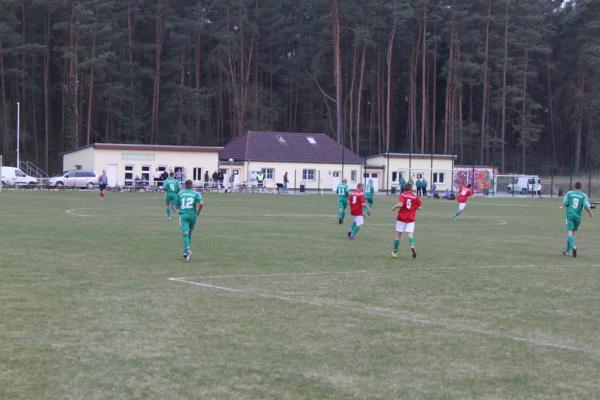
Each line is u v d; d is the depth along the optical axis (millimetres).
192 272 16031
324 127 95875
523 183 79938
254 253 19766
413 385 8211
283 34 94625
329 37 89500
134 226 27703
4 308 11680
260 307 12211
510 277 16406
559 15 101562
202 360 8992
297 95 99312
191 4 92000
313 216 36000
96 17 80312
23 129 84688
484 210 47031
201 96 87625
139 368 8625
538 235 28391
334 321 11273
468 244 24000
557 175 92062
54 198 49156
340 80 86438
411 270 17188
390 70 90438
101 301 12430
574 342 10305
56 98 89875
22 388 7855
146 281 14656
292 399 7656
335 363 8984
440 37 89250
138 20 90312
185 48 90312
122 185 68562
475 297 13641
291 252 20188
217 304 12398
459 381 8406
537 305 12969
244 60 93812
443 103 102500
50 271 15695
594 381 8508
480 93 99625
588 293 14367
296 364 8906
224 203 48125
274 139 78875
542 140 103438
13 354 9086
